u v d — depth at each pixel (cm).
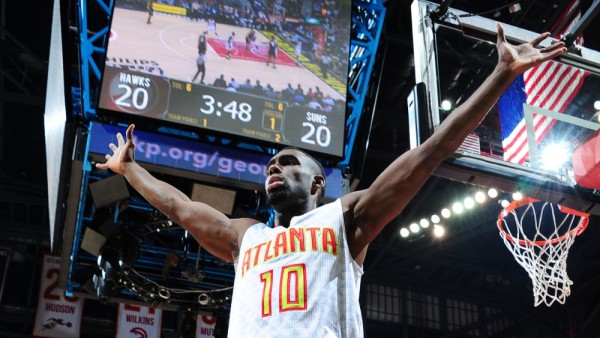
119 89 955
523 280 2105
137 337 1642
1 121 1794
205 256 1195
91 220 1061
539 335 2161
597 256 1884
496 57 1266
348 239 265
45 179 1988
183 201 312
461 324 2178
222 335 1209
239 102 998
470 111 265
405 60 1524
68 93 948
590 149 772
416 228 1700
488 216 1806
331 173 1013
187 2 1030
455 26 808
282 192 284
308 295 243
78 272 1166
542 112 816
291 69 1038
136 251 1061
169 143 958
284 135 997
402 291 2167
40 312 1698
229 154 978
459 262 2073
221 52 1019
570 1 1137
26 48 1602
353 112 1068
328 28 1076
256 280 253
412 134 757
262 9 1061
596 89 844
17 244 2086
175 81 982
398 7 1416
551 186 767
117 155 335
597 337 1903
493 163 750
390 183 263
